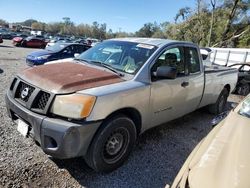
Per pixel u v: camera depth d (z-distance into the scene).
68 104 3.01
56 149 2.98
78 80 3.29
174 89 4.36
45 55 12.29
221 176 1.74
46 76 3.43
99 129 3.21
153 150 4.30
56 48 13.12
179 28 40.88
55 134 2.95
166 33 45.06
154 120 4.16
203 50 9.90
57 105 3.04
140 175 3.54
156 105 4.05
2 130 4.39
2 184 3.03
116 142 3.47
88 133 3.05
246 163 1.84
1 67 11.38
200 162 1.97
